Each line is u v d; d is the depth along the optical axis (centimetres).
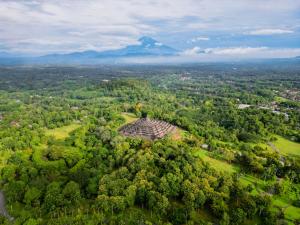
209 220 11456
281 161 17488
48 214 11369
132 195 12150
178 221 11000
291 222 11512
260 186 14200
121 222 10731
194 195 12019
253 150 18512
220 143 19638
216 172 14188
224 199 12138
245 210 11512
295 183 14775
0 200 12812
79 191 12450
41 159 16262
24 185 13100
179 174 13488
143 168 14250
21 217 11031
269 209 12106
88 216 11238
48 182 13425
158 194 11931
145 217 11438
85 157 16562
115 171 14212
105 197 11844
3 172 14688
